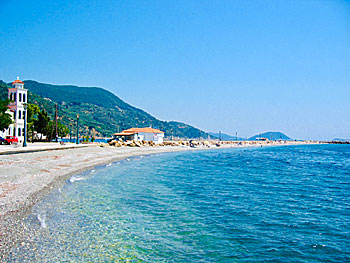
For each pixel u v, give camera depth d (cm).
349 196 2319
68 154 4469
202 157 7231
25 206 1548
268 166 5059
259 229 1427
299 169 4612
